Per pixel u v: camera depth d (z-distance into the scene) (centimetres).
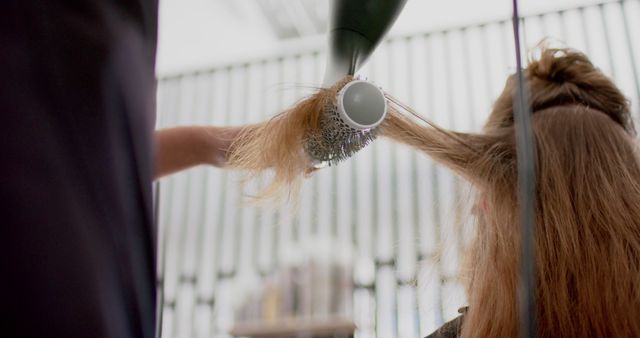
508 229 75
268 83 457
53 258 28
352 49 61
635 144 79
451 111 404
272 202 69
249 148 67
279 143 63
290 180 65
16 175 27
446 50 412
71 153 29
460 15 399
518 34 48
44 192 28
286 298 408
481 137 80
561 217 72
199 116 471
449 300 90
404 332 345
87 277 29
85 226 29
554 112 78
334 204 414
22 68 29
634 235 72
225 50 466
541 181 74
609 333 69
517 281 73
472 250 81
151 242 33
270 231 432
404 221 392
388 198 402
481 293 76
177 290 444
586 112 78
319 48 452
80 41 30
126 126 32
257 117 451
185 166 74
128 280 31
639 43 367
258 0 420
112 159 31
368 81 58
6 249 27
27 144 28
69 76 30
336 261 407
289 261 419
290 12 429
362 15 61
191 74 481
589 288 70
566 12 383
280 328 235
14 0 29
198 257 446
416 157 373
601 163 75
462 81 406
